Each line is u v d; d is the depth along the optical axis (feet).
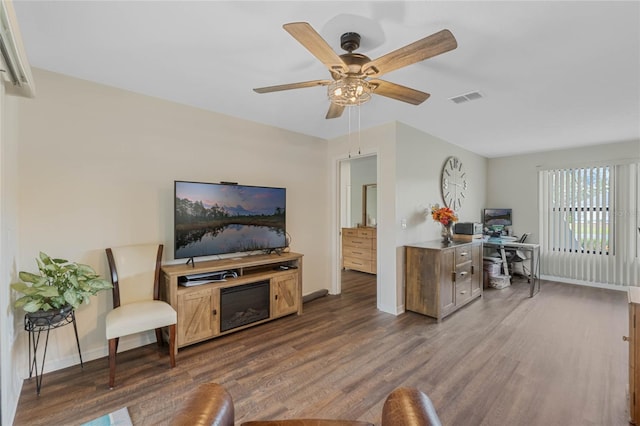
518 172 18.70
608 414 5.97
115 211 8.65
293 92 9.02
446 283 11.48
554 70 7.58
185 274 8.71
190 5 5.17
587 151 16.26
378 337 9.60
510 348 8.82
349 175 21.81
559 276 17.22
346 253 20.21
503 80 8.17
